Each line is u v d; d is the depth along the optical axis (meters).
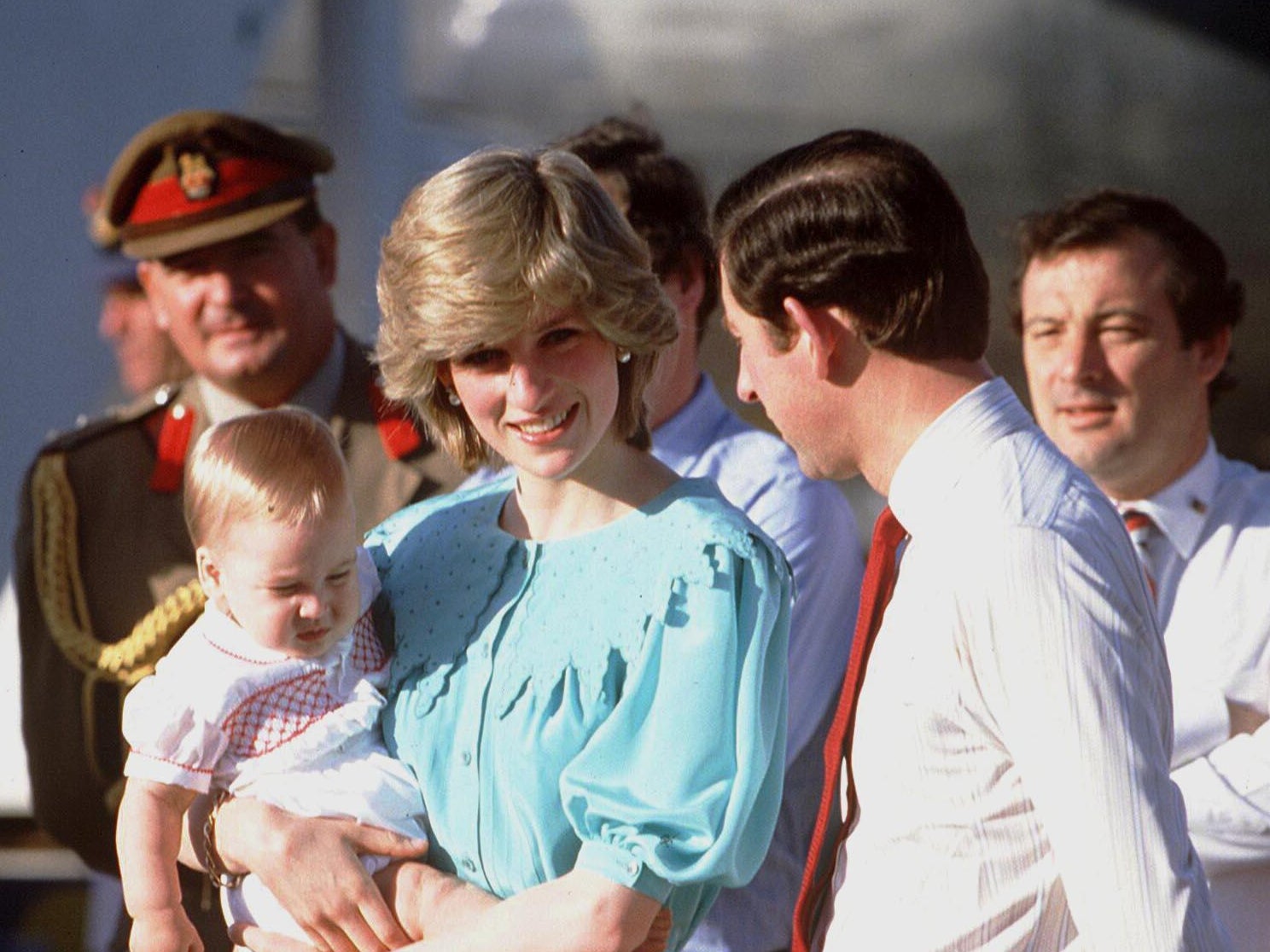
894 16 29.77
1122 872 6.78
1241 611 11.46
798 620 11.16
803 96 29.47
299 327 13.97
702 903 8.46
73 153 19.05
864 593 8.30
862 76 29.89
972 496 7.51
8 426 18.62
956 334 7.91
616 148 11.93
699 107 28.97
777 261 7.96
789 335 8.06
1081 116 30.14
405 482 13.62
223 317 13.80
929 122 29.88
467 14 27.52
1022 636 7.04
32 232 18.92
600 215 8.11
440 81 27.02
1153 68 30.27
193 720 8.84
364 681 8.90
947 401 7.91
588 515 8.65
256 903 8.88
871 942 7.60
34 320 18.97
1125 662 6.98
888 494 8.16
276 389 14.03
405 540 9.38
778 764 8.36
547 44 27.80
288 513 8.67
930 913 7.44
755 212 8.08
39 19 18.97
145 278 14.38
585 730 8.11
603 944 7.69
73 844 14.13
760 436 11.93
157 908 8.76
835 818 8.41
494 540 8.91
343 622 8.87
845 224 7.84
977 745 7.33
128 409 14.42
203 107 19.78
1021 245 13.09
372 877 8.47
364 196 22.08
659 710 7.98
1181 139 30.11
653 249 11.69
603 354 8.19
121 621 13.85
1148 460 11.85
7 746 18.00
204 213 13.76
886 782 7.57
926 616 7.39
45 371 18.89
